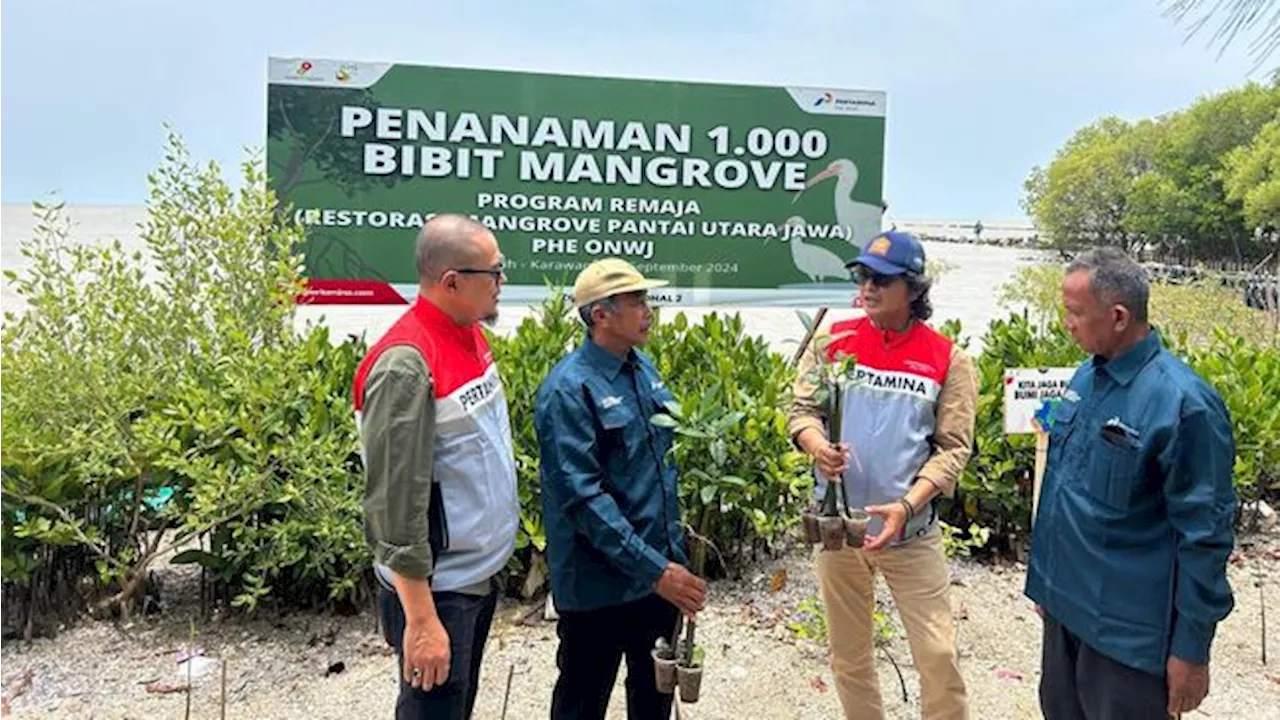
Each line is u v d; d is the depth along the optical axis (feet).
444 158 23.40
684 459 15.57
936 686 10.62
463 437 8.84
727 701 13.10
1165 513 8.45
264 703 12.74
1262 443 19.30
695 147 24.67
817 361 11.07
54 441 14.33
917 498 10.21
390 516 8.28
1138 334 8.68
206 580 15.03
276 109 22.48
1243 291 55.31
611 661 10.22
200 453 14.70
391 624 9.25
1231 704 13.42
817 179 25.32
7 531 13.94
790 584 16.74
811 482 15.51
